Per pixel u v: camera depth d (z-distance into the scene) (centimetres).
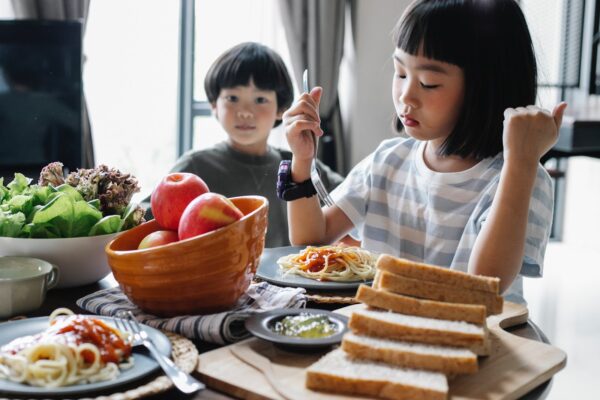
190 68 412
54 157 291
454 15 137
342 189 170
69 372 82
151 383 82
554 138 129
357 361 88
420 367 87
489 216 128
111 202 131
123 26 384
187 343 95
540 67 189
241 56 271
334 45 401
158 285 102
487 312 97
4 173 287
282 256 142
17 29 282
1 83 282
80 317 89
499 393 85
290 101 285
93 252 123
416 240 160
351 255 132
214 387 88
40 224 121
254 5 396
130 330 96
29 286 111
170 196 113
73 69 287
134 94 397
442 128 143
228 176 274
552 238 531
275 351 95
